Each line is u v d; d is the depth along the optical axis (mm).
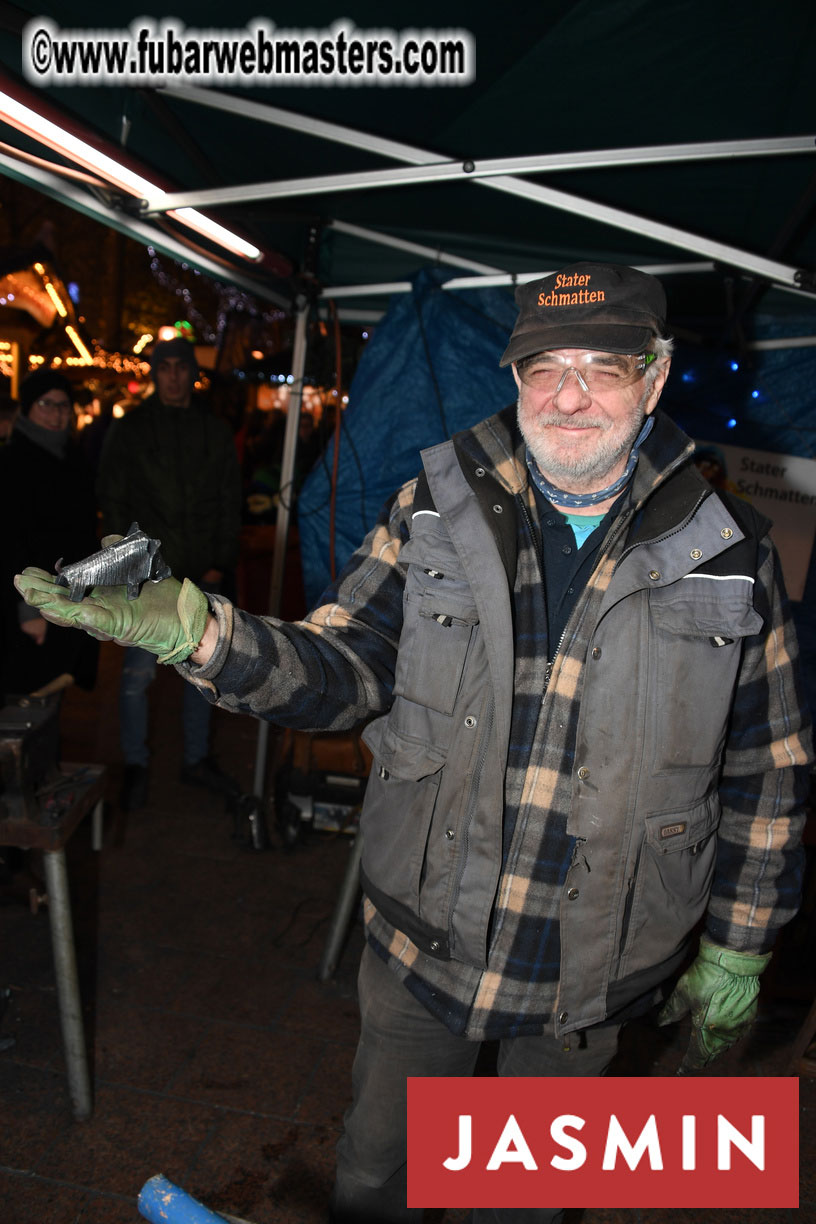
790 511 3496
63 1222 1900
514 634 1282
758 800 1385
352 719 1284
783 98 1983
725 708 1270
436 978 1346
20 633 3084
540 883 1296
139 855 3490
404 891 1342
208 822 3820
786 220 2531
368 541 1402
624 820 1258
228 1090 2311
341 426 3527
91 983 2697
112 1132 2146
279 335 9891
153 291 13961
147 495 3795
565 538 1328
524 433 1281
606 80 1974
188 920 3078
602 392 1221
